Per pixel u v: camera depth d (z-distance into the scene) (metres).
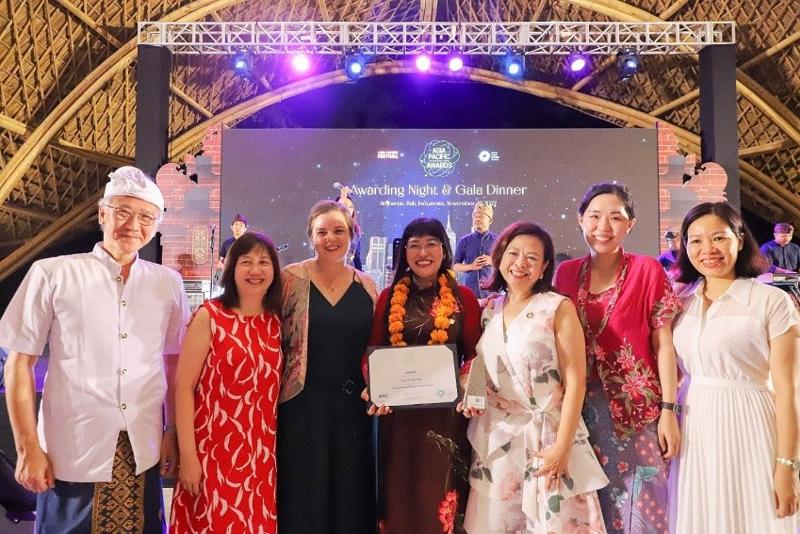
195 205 5.74
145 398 1.99
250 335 2.07
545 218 5.83
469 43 5.72
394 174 5.84
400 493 2.09
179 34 5.66
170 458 2.14
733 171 5.63
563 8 6.46
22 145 5.91
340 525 2.13
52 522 1.92
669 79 6.79
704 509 1.97
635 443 2.08
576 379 1.98
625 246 5.76
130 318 1.99
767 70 6.20
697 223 2.06
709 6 5.96
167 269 2.16
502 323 2.09
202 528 1.98
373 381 2.03
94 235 6.54
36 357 1.97
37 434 1.94
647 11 6.21
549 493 1.95
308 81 7.37
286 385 2.16
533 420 2.00
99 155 6.43
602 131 5.80
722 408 1.96
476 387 2.03
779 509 1.88
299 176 5.81
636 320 2.11
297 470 2.12
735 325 1.96
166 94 5.72
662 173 5.77
